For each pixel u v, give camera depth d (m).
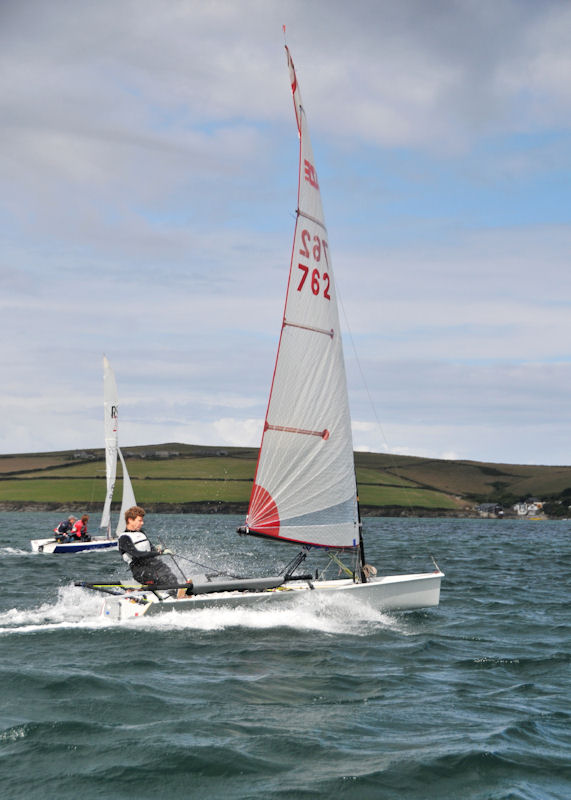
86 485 157.38
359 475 184.50
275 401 15.16
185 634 12.66
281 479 15.16
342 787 6.32
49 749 7.00
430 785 6.43
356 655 11.62
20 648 11.43
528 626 14.84
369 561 29.88
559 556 36.75
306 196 15.98
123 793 6.07
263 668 10.52
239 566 27.72
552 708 9.01
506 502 175.62
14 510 139.00
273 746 7.27
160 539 48.78
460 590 20.62
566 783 6.61
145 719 8.02
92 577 22.62
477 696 9.51
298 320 15.55
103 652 11.23
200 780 6.39
